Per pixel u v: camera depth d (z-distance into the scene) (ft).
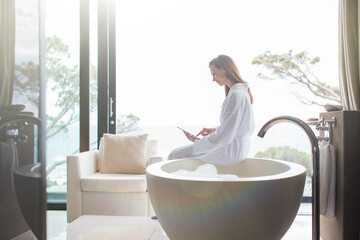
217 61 7.00
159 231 5.52
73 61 10.18
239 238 3.59
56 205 9.87
